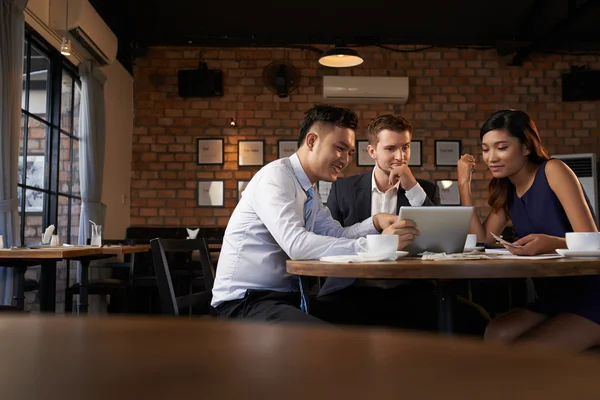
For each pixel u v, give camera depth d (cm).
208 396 10
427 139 620
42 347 15
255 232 171
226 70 621
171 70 620
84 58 488
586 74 608
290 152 615
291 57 624
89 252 328
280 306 156
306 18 595
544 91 623
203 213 609
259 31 605
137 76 619
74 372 12
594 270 125
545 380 12
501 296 293
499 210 215
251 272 170
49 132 446
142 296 495
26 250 294
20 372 12
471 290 292
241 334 17
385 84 604
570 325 159
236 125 617
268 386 11
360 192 249
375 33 612
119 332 18
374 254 138
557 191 182
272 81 589
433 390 11
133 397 10
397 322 225
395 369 13
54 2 432
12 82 338
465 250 181
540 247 154
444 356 14
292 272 137
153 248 159
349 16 595
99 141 489
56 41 441
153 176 611
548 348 16
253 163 613
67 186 478
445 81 624
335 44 569
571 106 621
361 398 10
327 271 125
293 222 162
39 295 361
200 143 614
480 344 16
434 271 119
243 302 165
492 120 196
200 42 611
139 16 586
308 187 186
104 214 493
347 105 622
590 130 618
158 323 20
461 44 618
